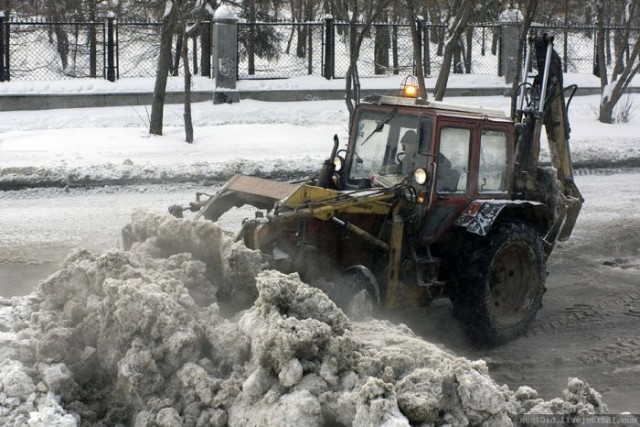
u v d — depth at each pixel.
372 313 6.34
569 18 26.88
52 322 5.07
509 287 7.22
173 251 6.10
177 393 4.64
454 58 27.25
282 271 6.09
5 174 12.40
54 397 4.60
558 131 8.28
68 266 5.40
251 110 19.89
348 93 14.52
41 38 25.38
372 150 7.25
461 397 4.45
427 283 6.81
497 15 27.70
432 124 6.72
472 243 6.98
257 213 6.28
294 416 4.22
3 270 8.34
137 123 18.72
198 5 18.70
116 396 4.79
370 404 4.13
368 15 16.45
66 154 14.45
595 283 8.84
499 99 23.67
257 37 26.05
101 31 23.89
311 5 26.22
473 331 6.88
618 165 15.62
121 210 11.12
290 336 4.40
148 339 4.77
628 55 26.55
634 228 11.07
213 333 4.87
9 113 18.94
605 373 6.41
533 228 7.35
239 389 4.55
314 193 6.36
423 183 6.59
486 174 7.22
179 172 13.04
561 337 7.25
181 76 22.78
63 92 19.89
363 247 6.69
